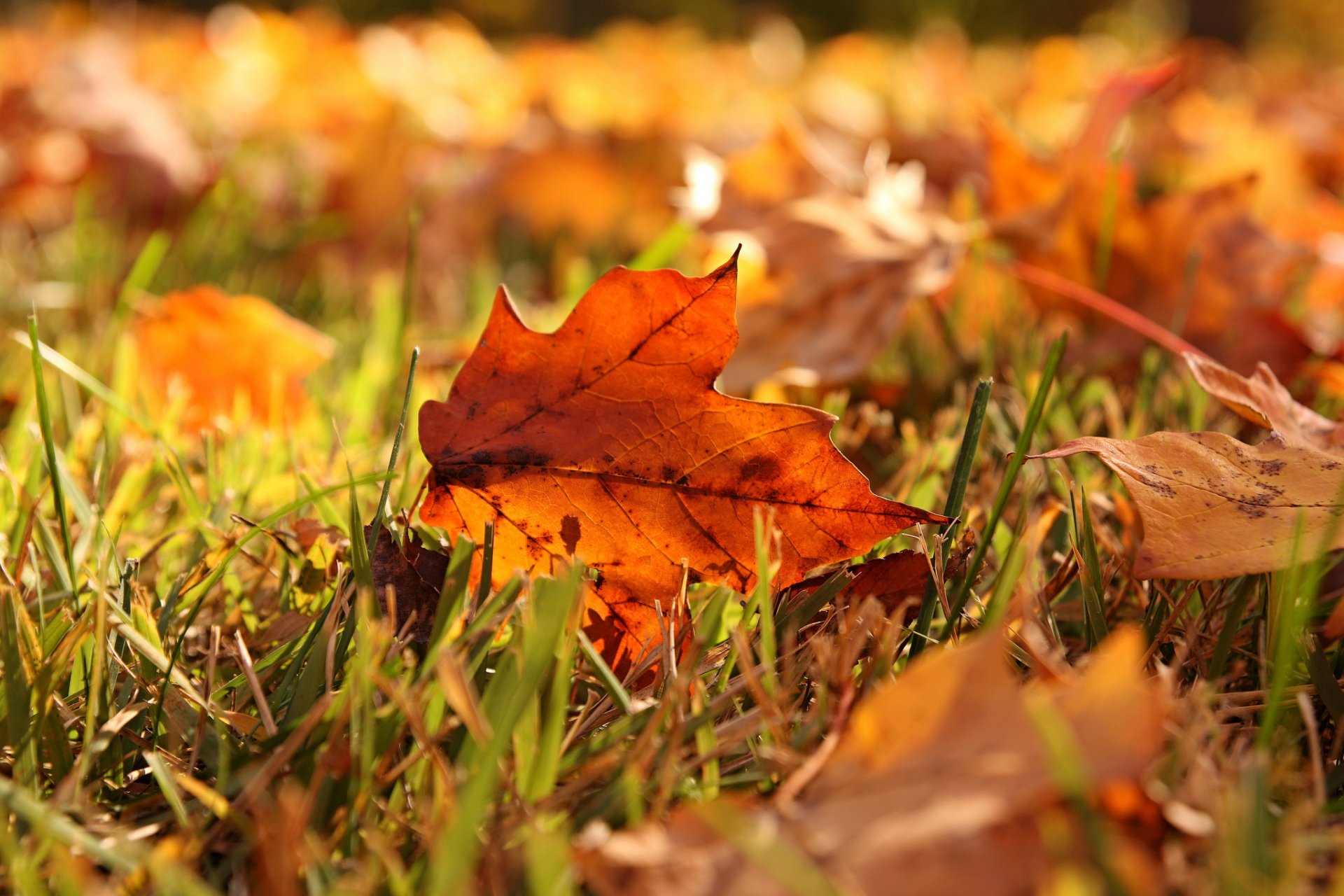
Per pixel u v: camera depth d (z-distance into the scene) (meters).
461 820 0.40
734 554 0.48
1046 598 0.50
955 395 0.62
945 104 1.08
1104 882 0.40
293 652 0.48
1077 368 0.64
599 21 4.32
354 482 0.48
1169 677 0.43
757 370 0.63
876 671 0.45
